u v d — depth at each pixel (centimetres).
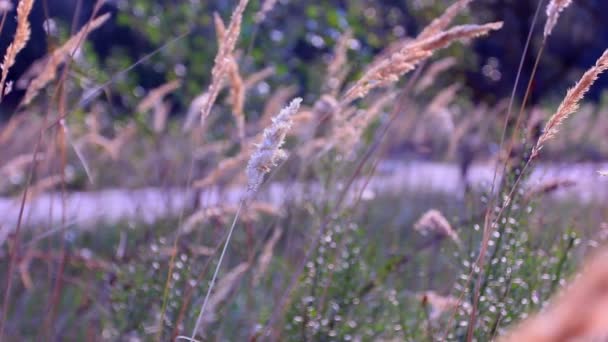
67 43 282
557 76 1170
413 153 622
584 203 464
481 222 298
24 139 445
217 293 318
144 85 1003
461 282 299
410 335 304
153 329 317
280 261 368
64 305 409
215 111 645
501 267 270
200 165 477
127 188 560
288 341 317
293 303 330
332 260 332
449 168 672
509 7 1120
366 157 288
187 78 934
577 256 334
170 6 952
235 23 252
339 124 312
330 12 913
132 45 1127
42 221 442
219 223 352
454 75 1142
